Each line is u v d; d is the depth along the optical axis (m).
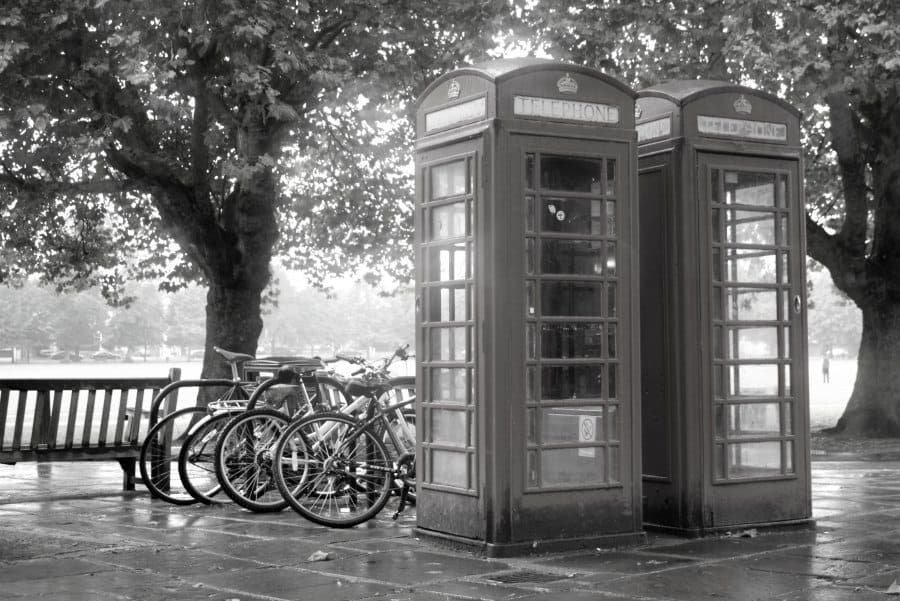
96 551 7.10
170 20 15.40
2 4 15.29
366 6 16.78
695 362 7.61
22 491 10.88
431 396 7.43
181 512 9.16
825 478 12.37
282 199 21.53
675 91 7.84
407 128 20.12
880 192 20.14
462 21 17.22
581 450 7.09
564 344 7.09
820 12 15.68
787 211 8.09
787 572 6.19
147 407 16.28
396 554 6.93
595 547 7.03
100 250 22.42
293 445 8.59
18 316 131.75
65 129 16.25
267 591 5.78
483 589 5.79
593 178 7.23
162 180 18.16
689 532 7.50
